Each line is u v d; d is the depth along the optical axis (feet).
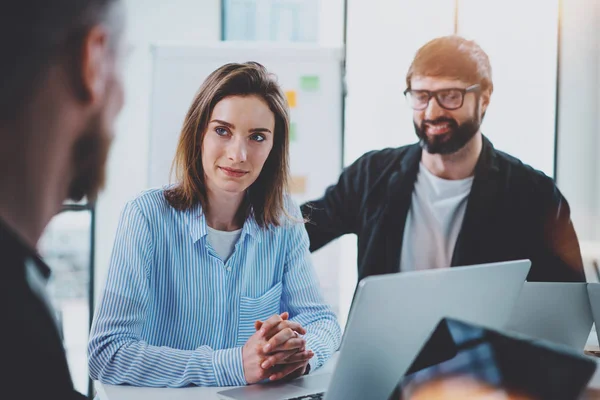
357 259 10.13
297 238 5.95
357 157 11.05
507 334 2.67
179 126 10.01
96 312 4.87
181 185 5.41
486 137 9.70
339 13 11.67
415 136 10.88
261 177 5.70
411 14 10.96
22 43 1.54
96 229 11.73
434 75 9.60
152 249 5.20
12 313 1.54
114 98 1.81
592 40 10.46
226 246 5.54
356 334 2.97
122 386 4.56
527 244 9.64
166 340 5.36
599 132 10.43
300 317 5.63
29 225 1.67
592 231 10.49
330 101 10.23
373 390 3.18
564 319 4.69
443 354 2.86
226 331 5.47
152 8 11.81
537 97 10.50
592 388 4.08
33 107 1.59
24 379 1.53
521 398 2.56
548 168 10.49
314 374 4.84
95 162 1.81
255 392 4.32
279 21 12.09
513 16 10.55
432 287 3.17
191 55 10.03
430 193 9.75
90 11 1.64
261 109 5.33
